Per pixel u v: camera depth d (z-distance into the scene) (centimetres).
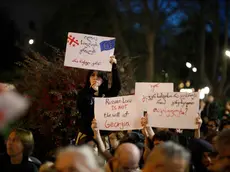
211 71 3052
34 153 901
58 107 894
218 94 2773
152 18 2689
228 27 3067
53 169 525
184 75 2919
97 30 2630
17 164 628
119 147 506
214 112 1299
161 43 2969
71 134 880
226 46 2858
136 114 671
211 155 601
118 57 1131
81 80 904
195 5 2836
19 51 2130
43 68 938
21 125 881
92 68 720
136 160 498
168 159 376
